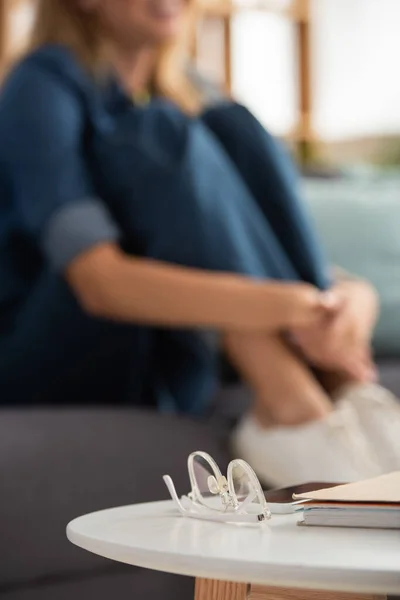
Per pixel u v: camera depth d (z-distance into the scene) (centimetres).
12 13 284
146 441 141
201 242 157
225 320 151
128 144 165
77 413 148
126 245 167
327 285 164
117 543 64
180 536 67
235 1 342
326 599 68
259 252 160
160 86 209
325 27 432
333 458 133
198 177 158
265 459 139
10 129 170
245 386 192
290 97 363
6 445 132
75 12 191
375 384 167
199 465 80
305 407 142
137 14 189
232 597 71
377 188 241
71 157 167
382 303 215
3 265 176
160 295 154
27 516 127
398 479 73
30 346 169
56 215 162
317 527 71
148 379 176
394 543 63
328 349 152
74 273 160
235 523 73
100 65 184
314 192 229
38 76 174
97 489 132
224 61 339
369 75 431
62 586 128
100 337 166
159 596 132
